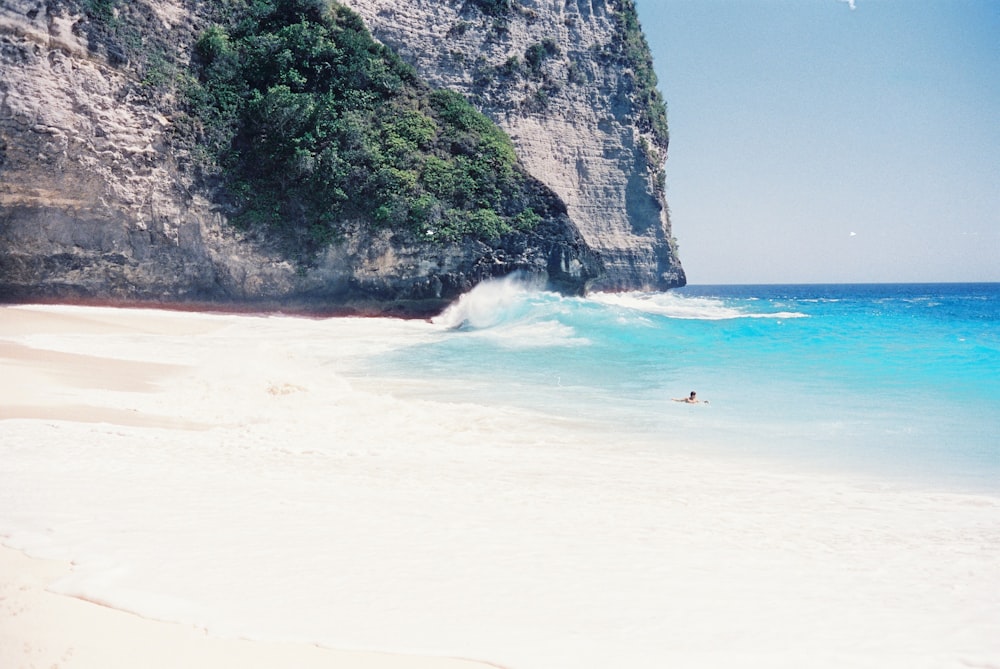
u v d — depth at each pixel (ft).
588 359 85.15
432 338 107.96
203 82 147.23
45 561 22.90
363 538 26.22
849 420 52.21
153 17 141.18
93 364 68.33
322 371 73.72
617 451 43.42
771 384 67.62
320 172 146.20
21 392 53.16
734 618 20.57
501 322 123.34
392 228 149.38
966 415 53.57
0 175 118.01
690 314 165.78
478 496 32.78
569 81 227.40
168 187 136.46
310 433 46.24
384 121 159.12
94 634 18.25
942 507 32.86
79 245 127.24
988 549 27.22
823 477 37.99
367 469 37.50
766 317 157.58
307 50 153.17
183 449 40.29
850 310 213.46
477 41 210.79
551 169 219.20
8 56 118.01
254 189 146.00
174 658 17.21
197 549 24.41
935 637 19.72
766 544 27.35
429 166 156.66
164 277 136.77
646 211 241.14
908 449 43.98
